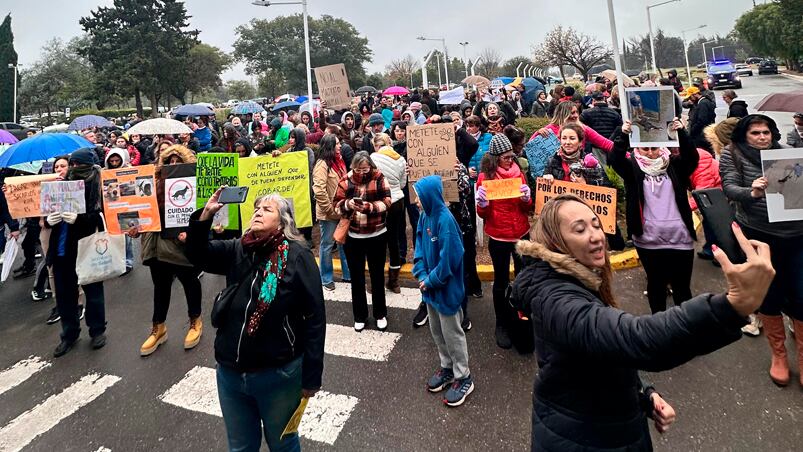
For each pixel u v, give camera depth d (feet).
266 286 7.32
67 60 184.85
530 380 11.59
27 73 178.40
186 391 12.43
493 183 12.60
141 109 153.07
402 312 16.39
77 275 14.75
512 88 57.06
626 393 4.95
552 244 5.41
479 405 10.75
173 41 152.87
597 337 4.41
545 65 137.28
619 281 16.97
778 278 10.39
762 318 10.75
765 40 168.86
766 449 8.79
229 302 7.54
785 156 9.21
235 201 7.55
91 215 14.82
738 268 3.69
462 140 18.72
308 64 42.91
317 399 11.49
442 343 11.44
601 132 20.72
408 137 16.44
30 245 23.76
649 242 11.40
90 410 11.92
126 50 146.20
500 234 12.83
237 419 7.70
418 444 9.69
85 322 16.38
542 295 5.18
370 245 14.58
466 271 16.51
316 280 7.66
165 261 14.20
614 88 32.60
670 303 15.03
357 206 14.10
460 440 9.70
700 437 9.22
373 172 14.51
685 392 10.61
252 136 42.37
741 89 105.91
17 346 16.16
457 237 10.50
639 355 4.11
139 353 14.83
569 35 129.29
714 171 16.07
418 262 11.55
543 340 5.20
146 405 11.95
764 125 10.59
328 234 18.49
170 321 17.24
